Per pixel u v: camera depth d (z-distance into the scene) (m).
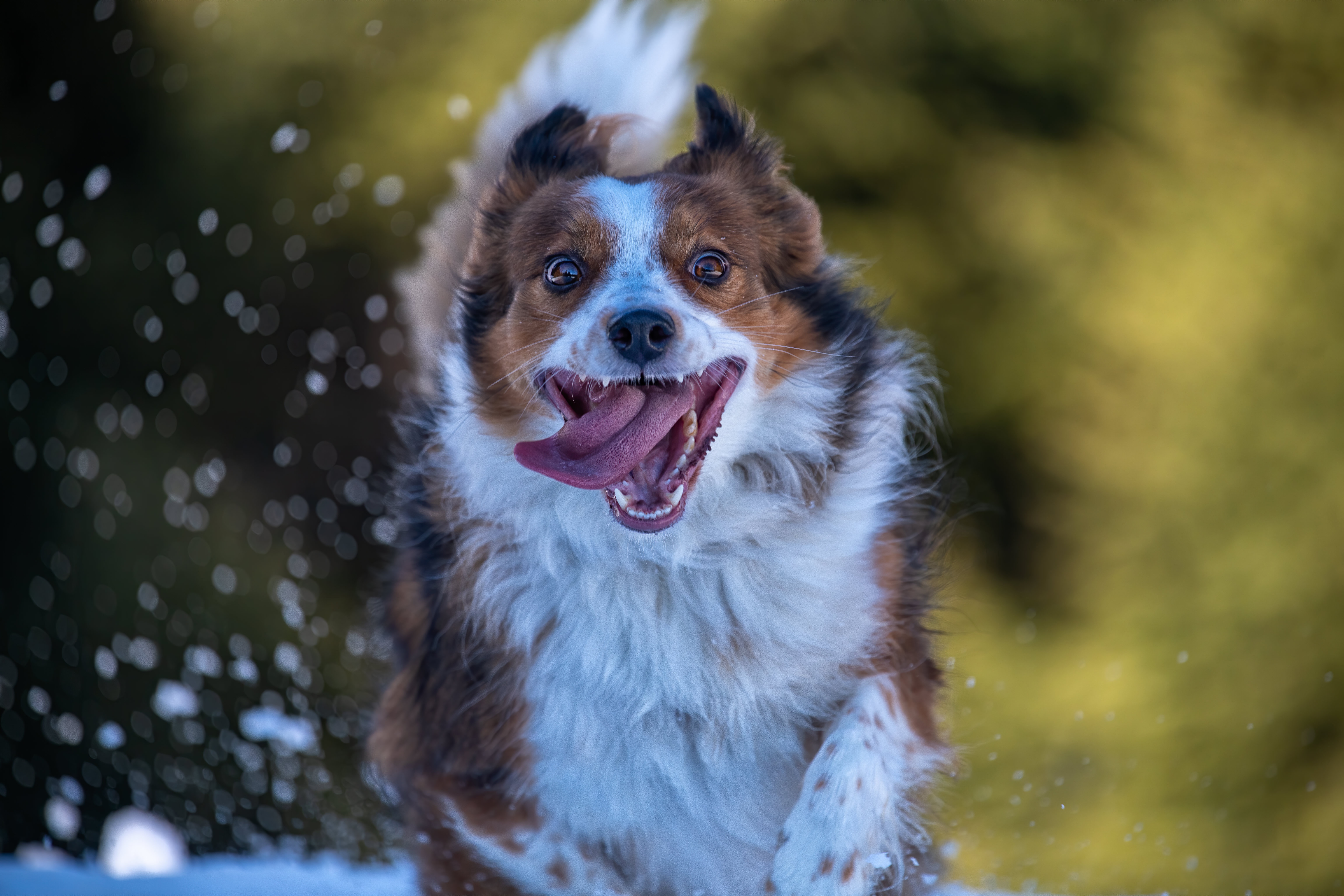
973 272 14.23
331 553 15.64
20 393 16.61
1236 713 13.23
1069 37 14.65
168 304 16.44
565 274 5.19
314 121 15.82
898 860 5.02
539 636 5.13
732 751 5.09
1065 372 14.01
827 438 5.25
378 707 6.16
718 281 5.19
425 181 15.15
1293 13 14.79
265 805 10.80
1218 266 14.05
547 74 6.93
